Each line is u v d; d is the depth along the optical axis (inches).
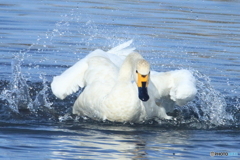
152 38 880.3
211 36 924.6
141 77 457.4
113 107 500.1
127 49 636.7
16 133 458.6
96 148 419.5
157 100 544.4
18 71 691.4
